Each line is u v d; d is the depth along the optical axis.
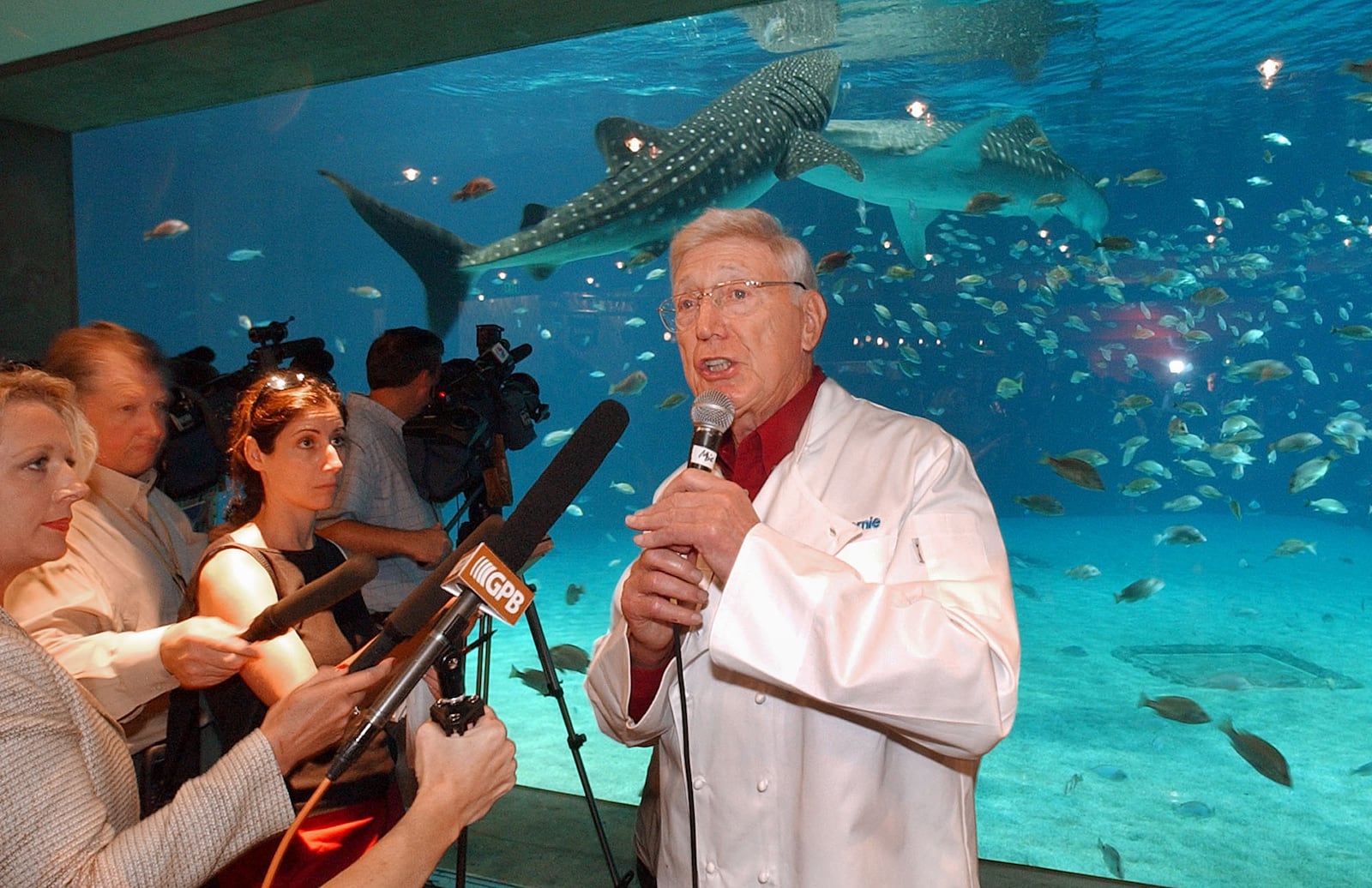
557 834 3.33
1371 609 10.62
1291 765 5.27
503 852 3.17
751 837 1.37
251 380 2.80
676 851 1.48
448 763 1.05
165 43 3.71
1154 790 4.90
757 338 1.53
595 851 3.18
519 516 1.15
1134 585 5.50
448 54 4.05
